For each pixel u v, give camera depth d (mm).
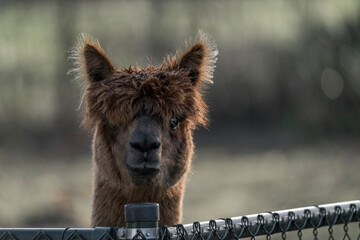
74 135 100312
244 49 107062
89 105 20266
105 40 105438
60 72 106000
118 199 20641
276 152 89688
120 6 111062
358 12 99125
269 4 107562
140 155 18016
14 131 102375
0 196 64062
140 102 18766
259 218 15180
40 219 56469
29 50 108812
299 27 104062
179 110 19422
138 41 105500
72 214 59000
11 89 106000
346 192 58906
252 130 106375
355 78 98438
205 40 22125
